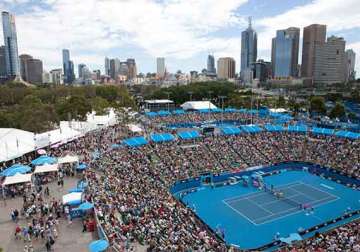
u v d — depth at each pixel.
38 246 35.81
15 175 49.66
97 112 146.25
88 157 69.50
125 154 75.56
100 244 32.09
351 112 166.38
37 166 55.28
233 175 80.12
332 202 66.56
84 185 51.16
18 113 116.88
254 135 99.56
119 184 57.16
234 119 146.00
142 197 54.06
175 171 74.25
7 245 35.78
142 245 38.12
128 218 43.88
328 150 89.44
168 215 49.06
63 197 44.09
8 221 41.47
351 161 81.62
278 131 103.31
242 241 50.53
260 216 59.97
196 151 85.00
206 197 69.56
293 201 67.19
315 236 48.50
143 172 68.31
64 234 38.59
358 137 89.62
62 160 59.81
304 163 89.31
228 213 61.31
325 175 83.44
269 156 89.25
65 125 106.38
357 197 69.31
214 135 97.50
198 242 42.38
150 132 105.69
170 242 40.06
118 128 112.50
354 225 51.59
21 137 72.06
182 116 150.50
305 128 102.62
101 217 41.06
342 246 42.94
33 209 43.28
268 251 46.34
